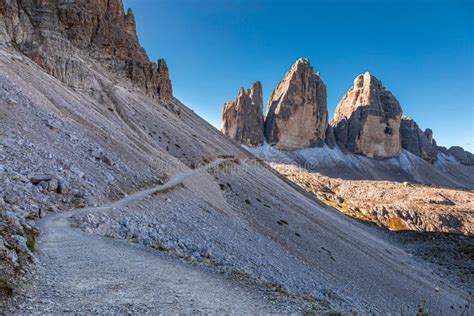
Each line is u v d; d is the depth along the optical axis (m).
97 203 29.05
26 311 9.70
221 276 18.27
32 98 48.16
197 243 29.08
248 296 15.09
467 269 84.88
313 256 49.94
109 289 12.52
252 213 59.84
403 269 69.12
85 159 37.94
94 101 88.06
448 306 53.62
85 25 120.81
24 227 17.12
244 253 33.62
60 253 15.97
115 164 42.78
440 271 83.88
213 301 13.28
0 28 89.38
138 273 15.19
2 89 43.41
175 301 12.45
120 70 126.12
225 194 65.44
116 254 17.77
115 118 83.31
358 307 34.12
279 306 14.34
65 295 11.37
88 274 13.81
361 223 141.62
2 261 11.88
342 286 41.66
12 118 36.41
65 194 26.97
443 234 122.12
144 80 133.12
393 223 153.50
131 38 146.00
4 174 23.09
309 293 30.20
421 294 55.22
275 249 44.00
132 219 27.64
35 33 99.00
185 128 122.31
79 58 104.69
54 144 36.72
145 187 42.53
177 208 38.91
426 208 164.88
